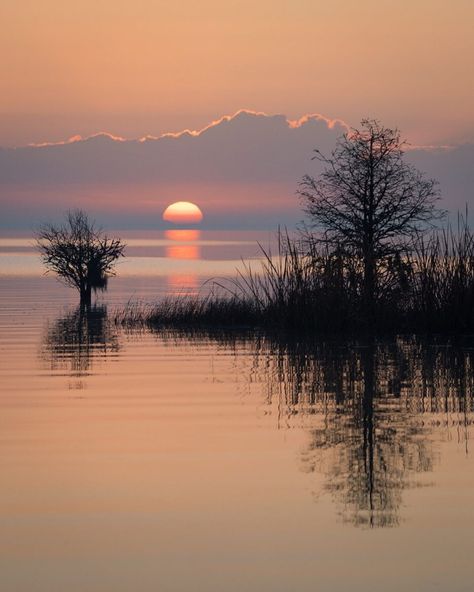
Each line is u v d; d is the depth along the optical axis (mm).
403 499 15977
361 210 48844
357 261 45719
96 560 13289
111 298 77812
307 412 24188
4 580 12641
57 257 79062
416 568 12906
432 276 44500
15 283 100625
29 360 36156
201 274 116312
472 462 18500
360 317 45031
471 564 13047
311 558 13289
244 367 33406
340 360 35062
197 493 16453
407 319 44562
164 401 26078
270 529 14484
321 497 16141
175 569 12945
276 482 17109
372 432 21547
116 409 24812
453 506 15555
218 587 12344
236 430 21859
